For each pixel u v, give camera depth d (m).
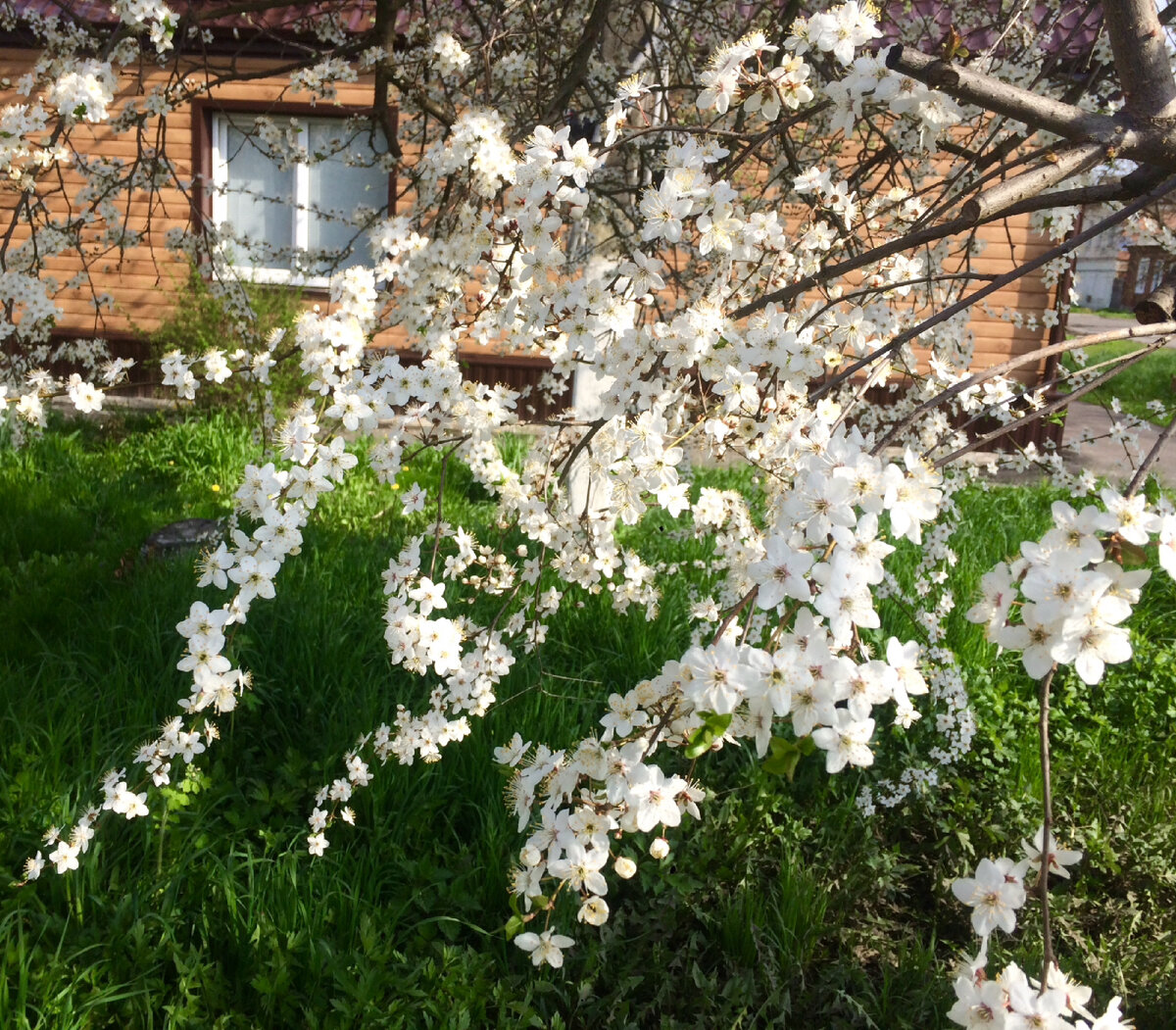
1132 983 2.66
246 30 7.75
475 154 2.61
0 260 3.21
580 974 2.56
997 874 1.21
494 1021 2.42
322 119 8.62
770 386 2.03
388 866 2.80
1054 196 1.63
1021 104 1.58
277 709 3.55
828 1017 2.54
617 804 1.43
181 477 6.30
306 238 8.96
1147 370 14.25
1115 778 3.54
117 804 2.24
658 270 2.09
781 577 1.19
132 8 2.82
